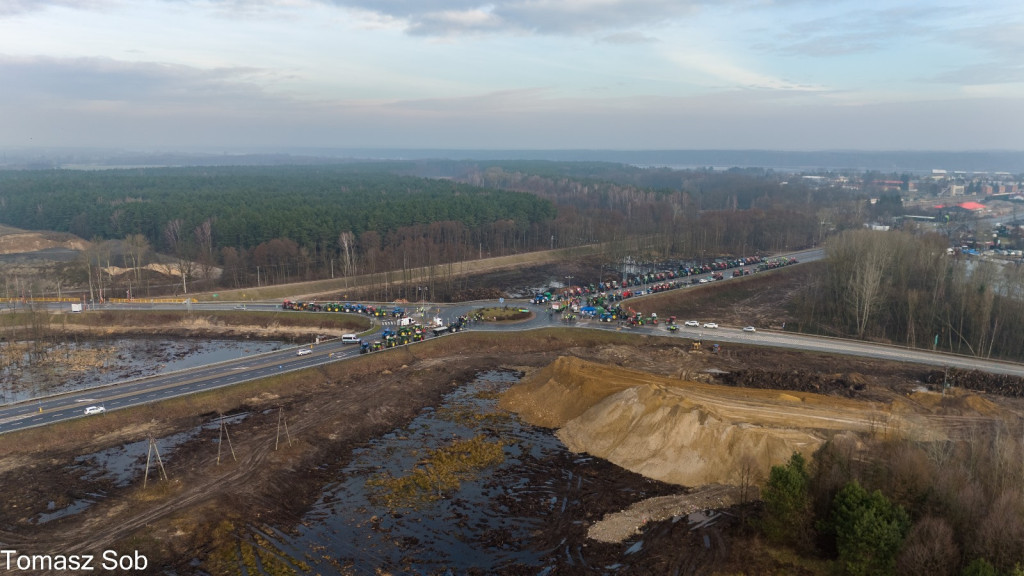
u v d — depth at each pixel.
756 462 92.81
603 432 106.44
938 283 177.00
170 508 84.75
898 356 149.75
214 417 116.19
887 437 89.06
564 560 75.06
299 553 75.94
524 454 103.44
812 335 168.88
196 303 198.88
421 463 100.25
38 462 97.56
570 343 164.00
